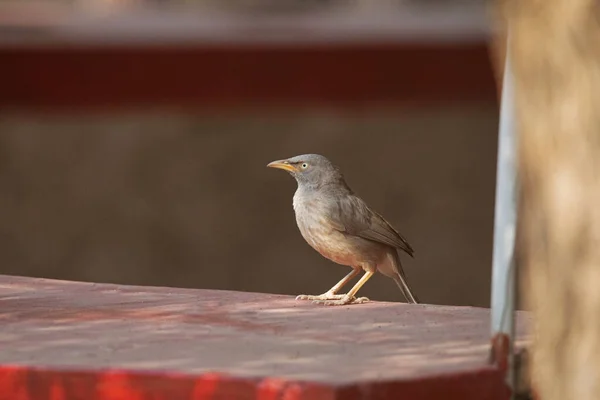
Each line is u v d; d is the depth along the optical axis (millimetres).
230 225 26250
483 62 16781
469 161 26500
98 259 26109
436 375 4949
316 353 5465
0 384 5156
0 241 26094
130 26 17438
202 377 4918
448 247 25625
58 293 7414
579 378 4402
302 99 17094
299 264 25734
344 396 4723
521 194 4812
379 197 26453
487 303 24734
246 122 26953
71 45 16922
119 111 17172
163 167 26766
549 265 4441
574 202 4320
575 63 4273
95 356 5367
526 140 4438
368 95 17031
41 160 26719
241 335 5953
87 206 26438
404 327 6238
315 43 17000
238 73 17172
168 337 5898
